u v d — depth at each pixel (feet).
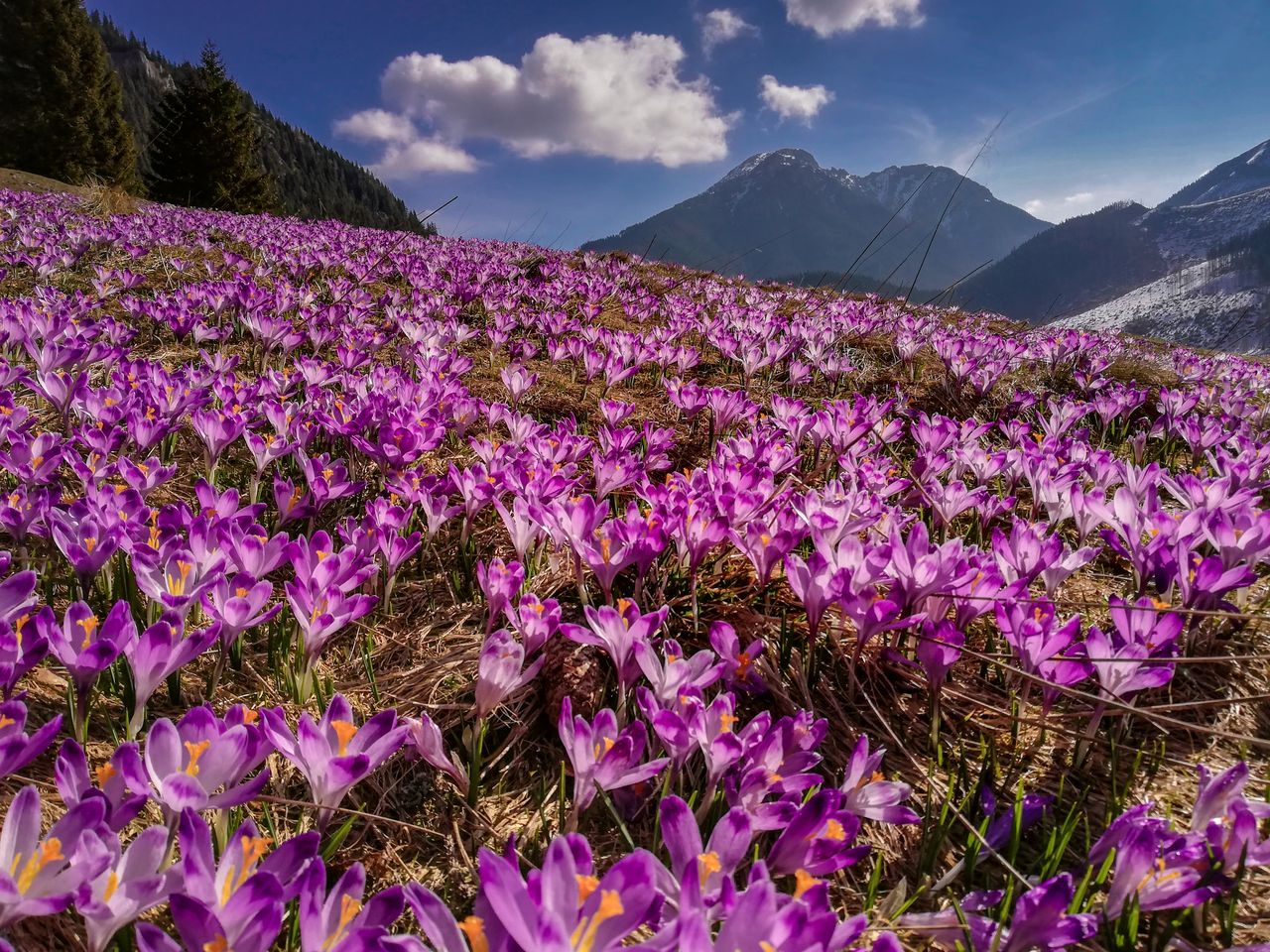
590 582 2.39
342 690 2.01
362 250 10.62
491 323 6.29
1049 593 2.16
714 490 2.45
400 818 1.65
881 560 1.90
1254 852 1.39
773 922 0.98
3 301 4.42
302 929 1.05
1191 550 2.31
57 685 1.83
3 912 1.04
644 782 1.66
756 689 1.92
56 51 33.81
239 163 34.99
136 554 1.74
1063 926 1.28
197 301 5.17
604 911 1.00
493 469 2.59
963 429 3.18
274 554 1.89
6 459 2.25
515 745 1.87
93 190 14.10
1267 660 2.22
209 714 1.29
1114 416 4.24
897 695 2.06
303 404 3.37
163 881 1.09
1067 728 1.96
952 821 1.59
